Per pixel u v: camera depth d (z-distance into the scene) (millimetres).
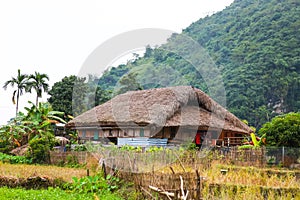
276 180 11852
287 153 17297
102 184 11258
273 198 10133
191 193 9555
